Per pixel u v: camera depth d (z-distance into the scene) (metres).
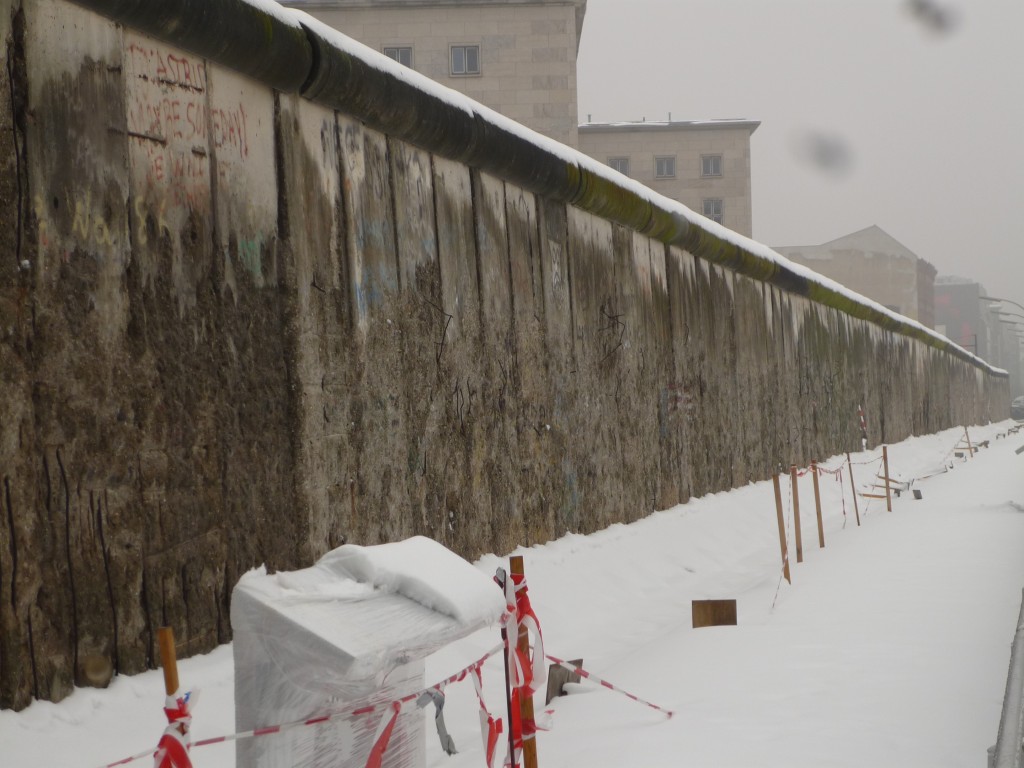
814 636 9.38
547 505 14.13
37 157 7.14
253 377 8.95
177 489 8.07
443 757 7.02
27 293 7.00
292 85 9.52
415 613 4.90
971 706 6.98
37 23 7.21
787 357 26.81
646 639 11.33
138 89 8.03
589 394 15.62
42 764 6.28
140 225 7.94
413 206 11.50
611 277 16.62
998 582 11.98
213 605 8.33
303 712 4.52
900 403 42.22
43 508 7.01
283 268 9.40
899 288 93.25
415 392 11.32
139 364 7.81
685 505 19.06
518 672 5.89
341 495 9.96
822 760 5.96
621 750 6.33
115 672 7.41
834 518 21.95
